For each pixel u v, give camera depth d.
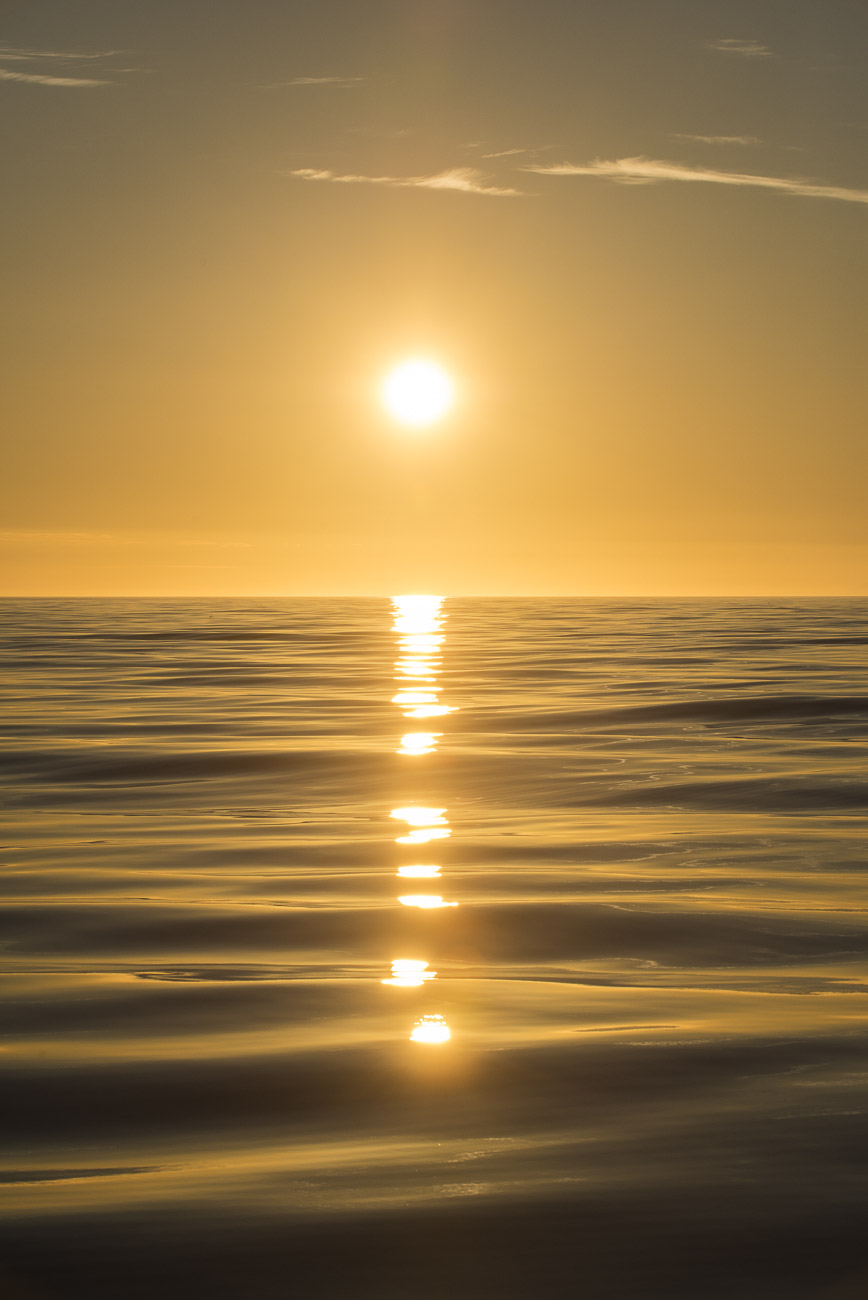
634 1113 6.24
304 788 19.64
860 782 19.59
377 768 21.59
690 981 9.00
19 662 55.16
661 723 28.62
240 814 17.25
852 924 10.84
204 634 88.19
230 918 10.95
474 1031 7.64
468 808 17.70
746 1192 5.35
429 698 35.56
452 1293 4.63
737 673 45.69
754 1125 6.06
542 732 26.98
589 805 17.89
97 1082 6.73
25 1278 4.73
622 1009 8.19
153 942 10.12
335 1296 4.62
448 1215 5.18
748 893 12.07
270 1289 4.66
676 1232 5.03
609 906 11.47
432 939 10.24
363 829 15.97
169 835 15.52
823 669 48.00
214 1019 7.91
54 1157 5.80
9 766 22.09
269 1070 6.91
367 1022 7.84
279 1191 5.40
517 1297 4.61
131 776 20.94
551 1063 7.00
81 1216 5.19
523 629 97.38
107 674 46.97
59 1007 8.21
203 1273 4.76
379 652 63.19
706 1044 7.35
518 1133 6.01
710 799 18.27
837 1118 6.14
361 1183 5.47
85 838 15.32
